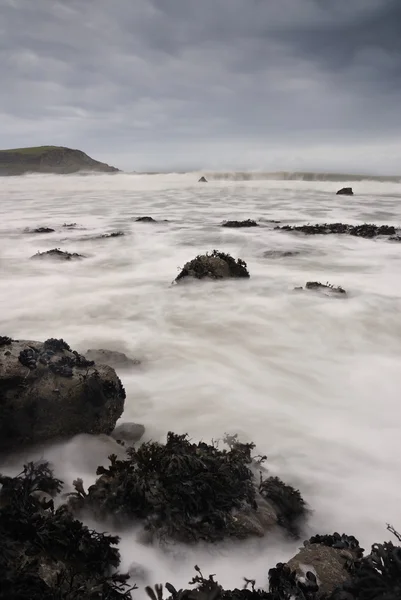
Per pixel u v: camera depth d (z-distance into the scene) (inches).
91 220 1221.1
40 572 134.6
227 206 1605.6
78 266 677.3
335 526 182.2
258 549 162.2
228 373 327.9
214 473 183.5
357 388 307.9
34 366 217.5
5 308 474.3
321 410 276.5
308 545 156.9
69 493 178.2
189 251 792.3
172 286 558.6
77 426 220.5
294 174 3971.5
